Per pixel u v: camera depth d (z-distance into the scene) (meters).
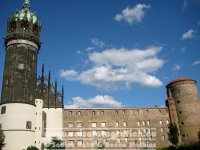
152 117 105.50
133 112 105.56
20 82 84.50
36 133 88.19
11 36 88.19
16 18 89.69
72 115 101.12
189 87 108.75
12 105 80.88
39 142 87.88
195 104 106.50
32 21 91.38
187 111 105.56
